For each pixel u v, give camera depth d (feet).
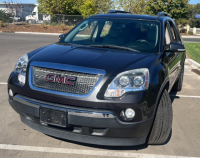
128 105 9.02
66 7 122.83
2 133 11.84
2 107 15.16
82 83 9.30
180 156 10.66
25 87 10.16
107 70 9.36
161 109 10.59
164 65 11.37
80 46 12.40
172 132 13.01
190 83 24.29
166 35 14.08
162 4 110.32
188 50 47.60
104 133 9.30
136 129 9.28
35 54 11.19
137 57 10.67
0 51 38.78
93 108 9.10
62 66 9.64
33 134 11.89
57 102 9.45
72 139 9.87
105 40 13.25
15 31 89.61
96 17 15.26
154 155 10.59
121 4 97.66
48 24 111.55
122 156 10.36
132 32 13.34
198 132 13.19
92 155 10.31
